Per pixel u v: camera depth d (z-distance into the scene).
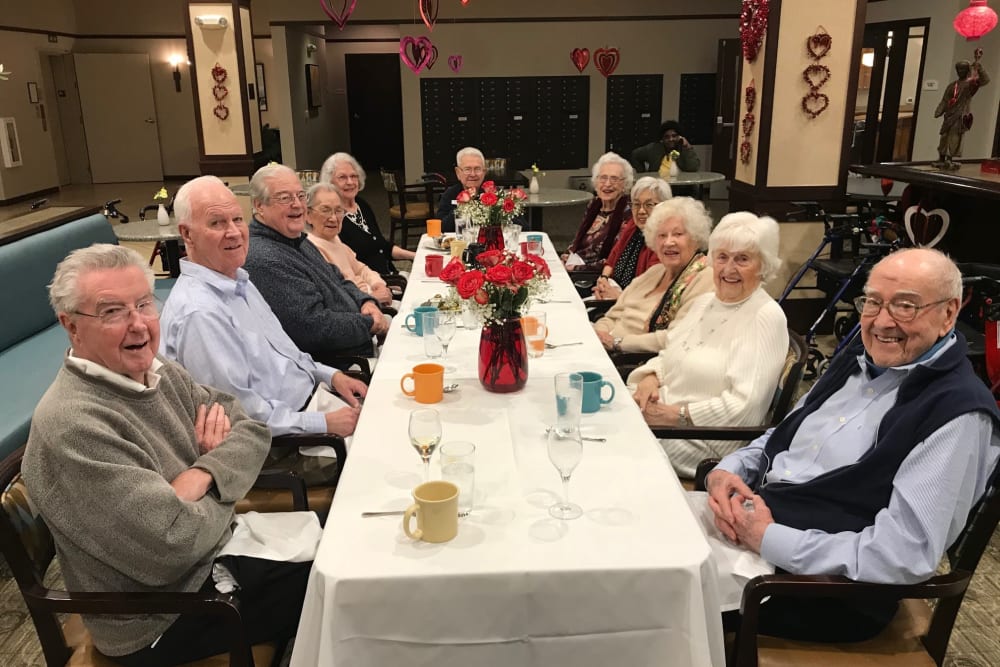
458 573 1.33
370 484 1.65
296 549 1.70
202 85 7.09
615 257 4.04
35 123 11.81
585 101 10.86
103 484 1.43
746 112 5.27
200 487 1.61
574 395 1.62
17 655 2.18
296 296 2.94
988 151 8.40
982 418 1.44
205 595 1.45
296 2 10.44
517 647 1.38
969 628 2.26
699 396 2.34
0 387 3.09
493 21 10.52
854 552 1.47
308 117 12.33
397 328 2.83
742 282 2.26
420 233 8.76
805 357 2.13
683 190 8.58
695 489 2.08
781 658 1.53
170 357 2.22
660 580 1.35
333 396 2.58
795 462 1.82
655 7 10.52
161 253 5.72
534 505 1.55
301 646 1.40
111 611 1.44
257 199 2.97
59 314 1.53
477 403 2.08
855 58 4.86
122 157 13.61
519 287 2.05
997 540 2.73
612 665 1.40
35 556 1.49
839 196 5.11
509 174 7.85
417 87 10.76
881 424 1.57
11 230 3.92
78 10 12.95
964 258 4.73
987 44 8.20
